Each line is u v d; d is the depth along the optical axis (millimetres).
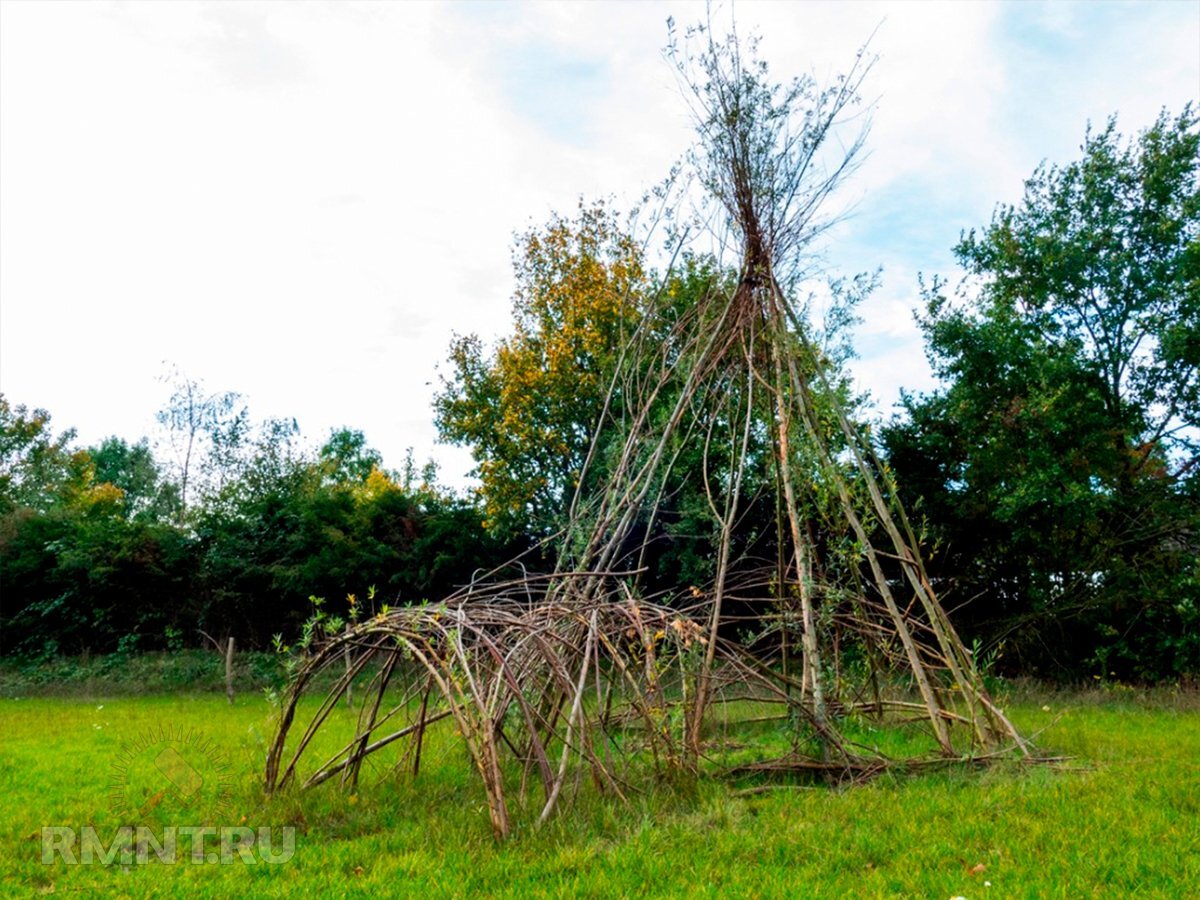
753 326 7062
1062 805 4754
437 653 5000
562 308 16578
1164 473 14695
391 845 4348
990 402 14281
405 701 6059
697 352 7586
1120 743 7102
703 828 4477
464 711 4992
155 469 34281
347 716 9859
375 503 19109
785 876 3713
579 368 16141
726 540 6668
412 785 5500
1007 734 6578
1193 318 13305
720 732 7281
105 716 11336
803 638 6750
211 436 30484
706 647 5965
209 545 19234
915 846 4086
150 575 18750
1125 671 13227
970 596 14594
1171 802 4875
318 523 18578
